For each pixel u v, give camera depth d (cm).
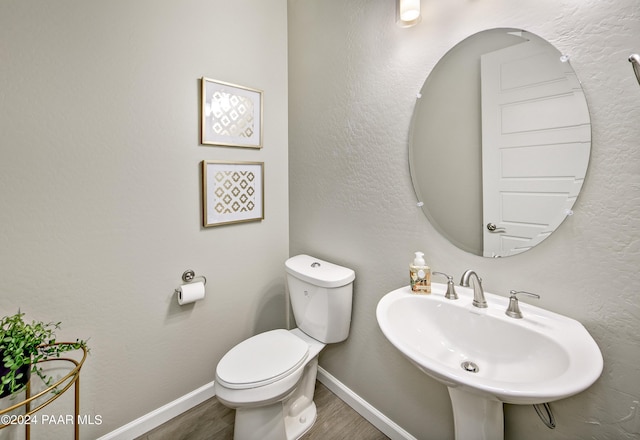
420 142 117
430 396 120
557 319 83
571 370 65
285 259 196
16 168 107
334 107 155
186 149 148
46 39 110
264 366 122
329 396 165
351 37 143
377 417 142
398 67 123
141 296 138
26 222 110
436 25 109
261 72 175
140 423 139
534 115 87
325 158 163
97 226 125
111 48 125
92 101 121
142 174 135
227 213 165
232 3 161
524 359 81
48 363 116
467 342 94
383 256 135
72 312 121
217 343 166
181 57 144
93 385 127
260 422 120
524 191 91
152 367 143
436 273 107
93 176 123
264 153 180
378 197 135
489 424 88
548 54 83
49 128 112
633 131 71
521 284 93
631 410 75
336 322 142
